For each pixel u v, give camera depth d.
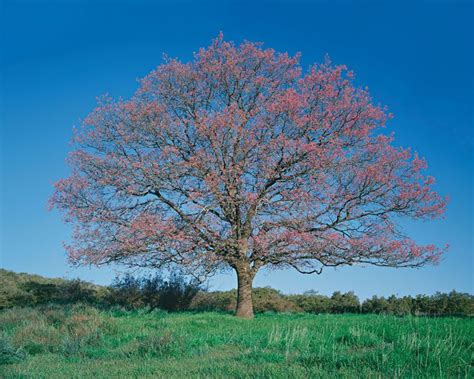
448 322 13.58
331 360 8.30
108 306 22.22
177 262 19.00
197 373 8.19
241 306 19.77
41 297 25.23
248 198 17.98
